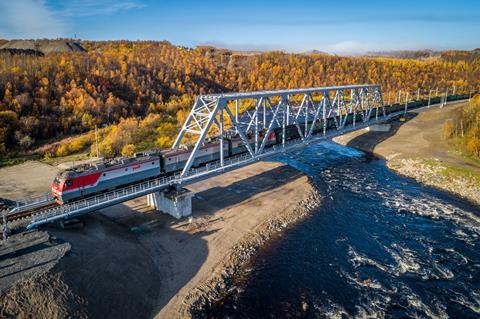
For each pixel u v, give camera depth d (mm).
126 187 46781
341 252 40844
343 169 73875
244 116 125375
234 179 63969
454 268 38031
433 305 32438
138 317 29297
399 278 36219
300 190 59219
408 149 84188
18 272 28391
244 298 32906
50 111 101375
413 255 40406
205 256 38875
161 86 140375
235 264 37781
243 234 43875
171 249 40031
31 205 41500
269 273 36656
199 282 34531
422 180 66250
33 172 71000
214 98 54156
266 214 49531
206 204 52281
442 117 117188
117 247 37938
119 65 141875
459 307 32188
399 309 31891
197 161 55938
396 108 119812
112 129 95750
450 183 62781
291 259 39219
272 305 32125
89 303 28219
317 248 41594
